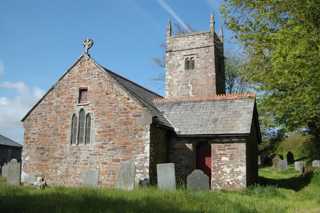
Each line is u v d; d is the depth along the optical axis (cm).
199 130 2236
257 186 2042
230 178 2120
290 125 2367
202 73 3638
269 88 2009
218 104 2405
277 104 2114
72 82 2345
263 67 2248
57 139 2309
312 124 2558
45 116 2373
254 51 2248
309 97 1689
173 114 2434
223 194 1592
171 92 3725
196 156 2327
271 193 1881
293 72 1666
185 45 3750
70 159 2245
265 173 3494
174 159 2288
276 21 1938
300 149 4622
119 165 2105
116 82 2217
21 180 2333
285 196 1872
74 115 2302
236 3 2080
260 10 1956
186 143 2280
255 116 2564
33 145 2366
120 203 1138
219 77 3784
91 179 1836
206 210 1113
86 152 2212
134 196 1317
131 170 1752
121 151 2117
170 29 3866
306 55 1616
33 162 2341
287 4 1817
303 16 1723
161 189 1571
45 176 2289
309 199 1805
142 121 2092
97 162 2170
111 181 2108
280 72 1744
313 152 3928
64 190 1498
